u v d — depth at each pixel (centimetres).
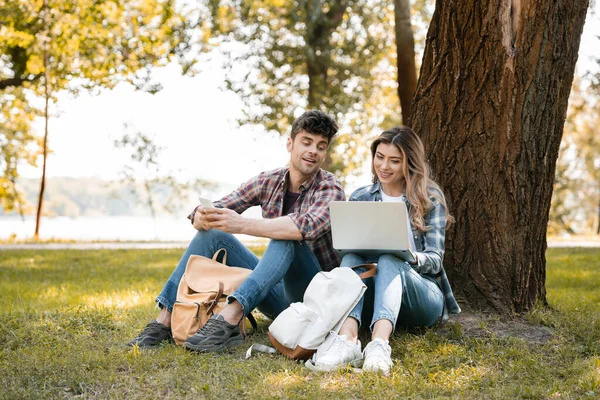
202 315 359
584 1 420
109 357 341
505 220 422
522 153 420
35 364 330
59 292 621
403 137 377
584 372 321
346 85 1877
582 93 2197
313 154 382
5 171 2428
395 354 348
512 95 415
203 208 371
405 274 347
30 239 1769
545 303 444
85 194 4575
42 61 1662
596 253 1092
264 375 312
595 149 2678
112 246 1427
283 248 363
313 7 1733
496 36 412
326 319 334
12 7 1341
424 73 449
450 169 434
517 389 296
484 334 385
